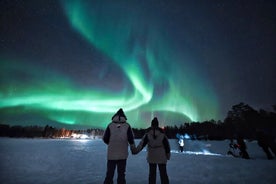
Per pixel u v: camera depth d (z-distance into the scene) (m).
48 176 6.35
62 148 20.08
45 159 10.87
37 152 15.10
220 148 21.62
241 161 10.06
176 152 16.98
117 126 4.27
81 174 6.70
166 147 4.47
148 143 4.54
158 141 4.47
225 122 55.59
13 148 19.12
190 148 22.47
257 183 5.44
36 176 6.35
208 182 5.52
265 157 12.55
